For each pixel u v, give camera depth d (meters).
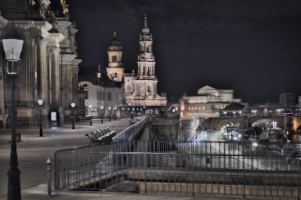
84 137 34.06
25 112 46.41
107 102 135.12
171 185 15.73
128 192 13.69
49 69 55.19
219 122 161.75
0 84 44.38
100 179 13.44
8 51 10.88
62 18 70.38
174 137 102.88
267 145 20.28
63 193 12.66
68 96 72.50
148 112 173.38
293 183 16.17
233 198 13.85
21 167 17.20
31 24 46.78
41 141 30.12
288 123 186.50
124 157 19.34
